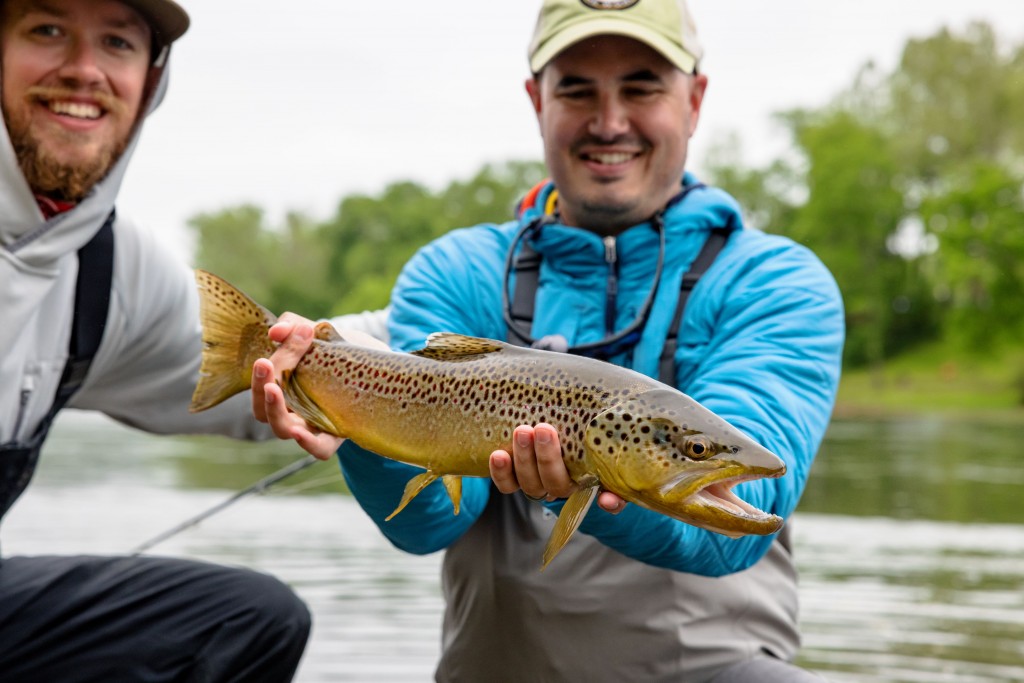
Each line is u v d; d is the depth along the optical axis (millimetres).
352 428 1349
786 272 1573
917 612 2455
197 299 1774
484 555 1594
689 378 1552
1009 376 22672
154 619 1676
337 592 2598
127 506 4094
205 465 6230
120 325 1695
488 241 1694
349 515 3889
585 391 1232
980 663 2090
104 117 1612
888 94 31719
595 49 1597
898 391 23141
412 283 1661
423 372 1315
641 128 1608
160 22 1636
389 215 37719
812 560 3072
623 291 1601
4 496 1646
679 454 1193
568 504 1230
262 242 40594
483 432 1275
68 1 1579
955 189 23891
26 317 1575
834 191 27047
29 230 1568
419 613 2412
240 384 1401
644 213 1630
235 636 1684
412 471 1468
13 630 1654
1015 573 2877
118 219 1692
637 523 1373
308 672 2035
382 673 2027
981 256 23766
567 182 1632
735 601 1563
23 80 1577
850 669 2055
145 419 1802
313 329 1379
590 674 1549
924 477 5695
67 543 3189
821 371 1522
